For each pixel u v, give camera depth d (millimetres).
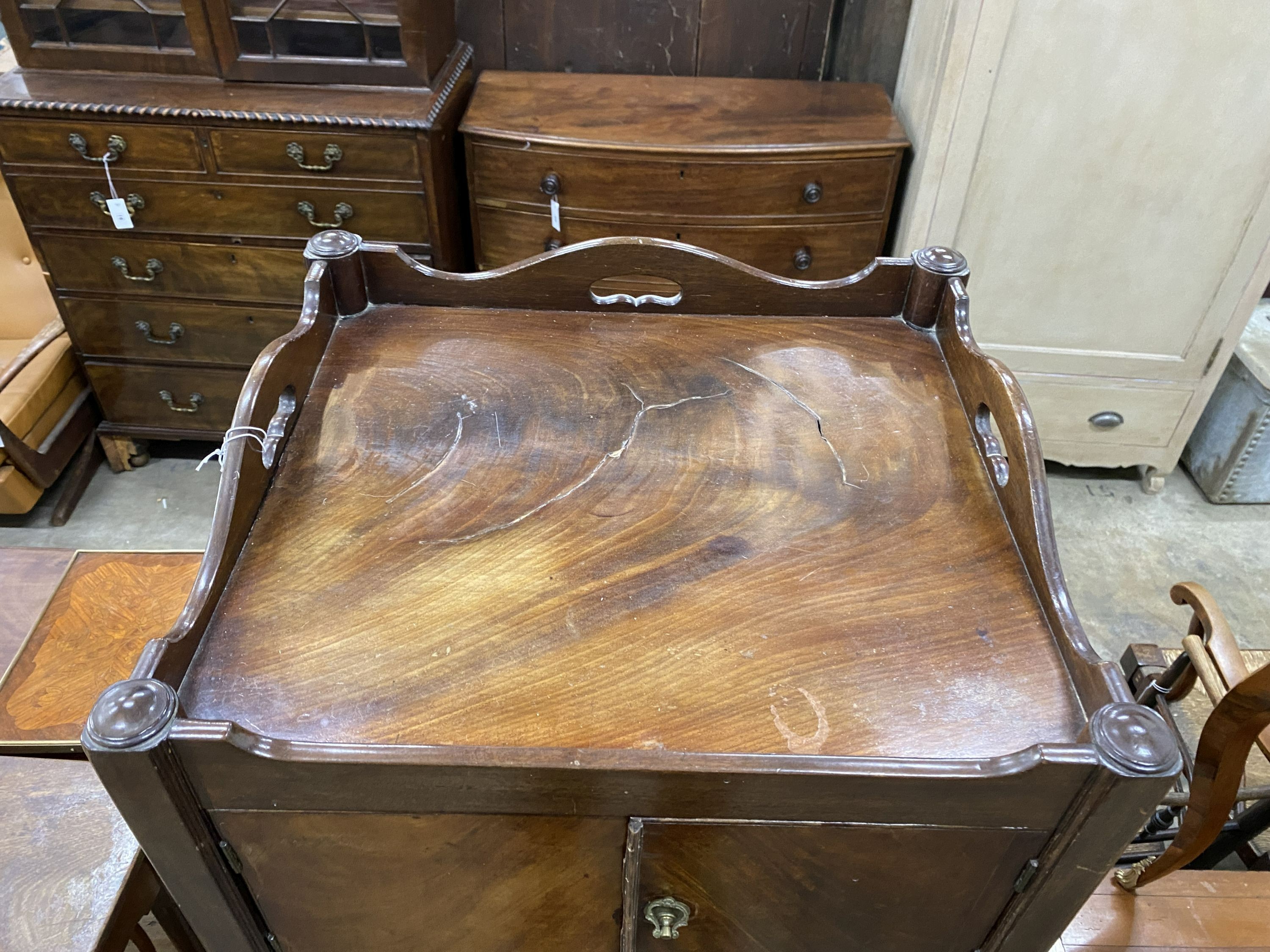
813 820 764
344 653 788
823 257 1979
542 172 1861
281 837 787
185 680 757
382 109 1767
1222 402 2305
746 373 1126
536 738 730
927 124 1815
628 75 2129
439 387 1083
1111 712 702
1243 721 974
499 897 873
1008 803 731
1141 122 1768
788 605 845
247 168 1808
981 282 2012
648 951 943
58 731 1322
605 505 946
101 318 2051
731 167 1819
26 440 2037
